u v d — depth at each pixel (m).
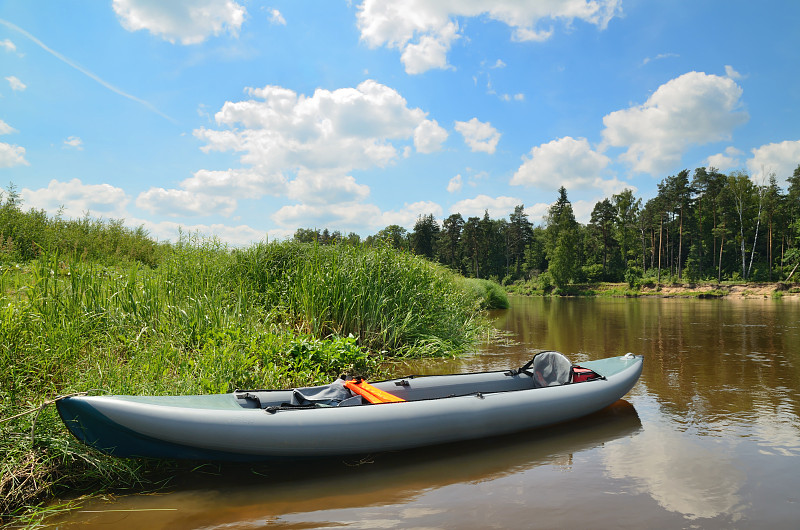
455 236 88.31
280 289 8.58
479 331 12.34
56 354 4.56
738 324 15.82
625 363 6.23
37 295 5.50
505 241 91.44
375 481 3.76
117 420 3.43
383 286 9.15
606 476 3.86
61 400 3.41
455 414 4.35
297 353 6.44
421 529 3.03
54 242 10.91
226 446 3.60
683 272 62.69
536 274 79.44
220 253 9.16
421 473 3.92
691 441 4.66
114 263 11.29
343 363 6.96
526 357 9.04
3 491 3.31
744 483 3.72
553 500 3.43
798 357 9.12
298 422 3.79
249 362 5.52
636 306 28.72
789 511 3.28
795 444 4.56
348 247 9.80
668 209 64.56
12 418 3.36
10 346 4.32
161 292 6.85
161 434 3.49
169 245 14.17
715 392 6.49
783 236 57.88
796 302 31.62
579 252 74.12
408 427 4.12
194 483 3.69
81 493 3.49
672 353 9.62
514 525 3.08
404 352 8.73
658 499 3.46
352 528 3.04
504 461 4.18
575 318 18.67
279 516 3.20
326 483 3.72
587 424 5.17
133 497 3.45
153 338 5.76
